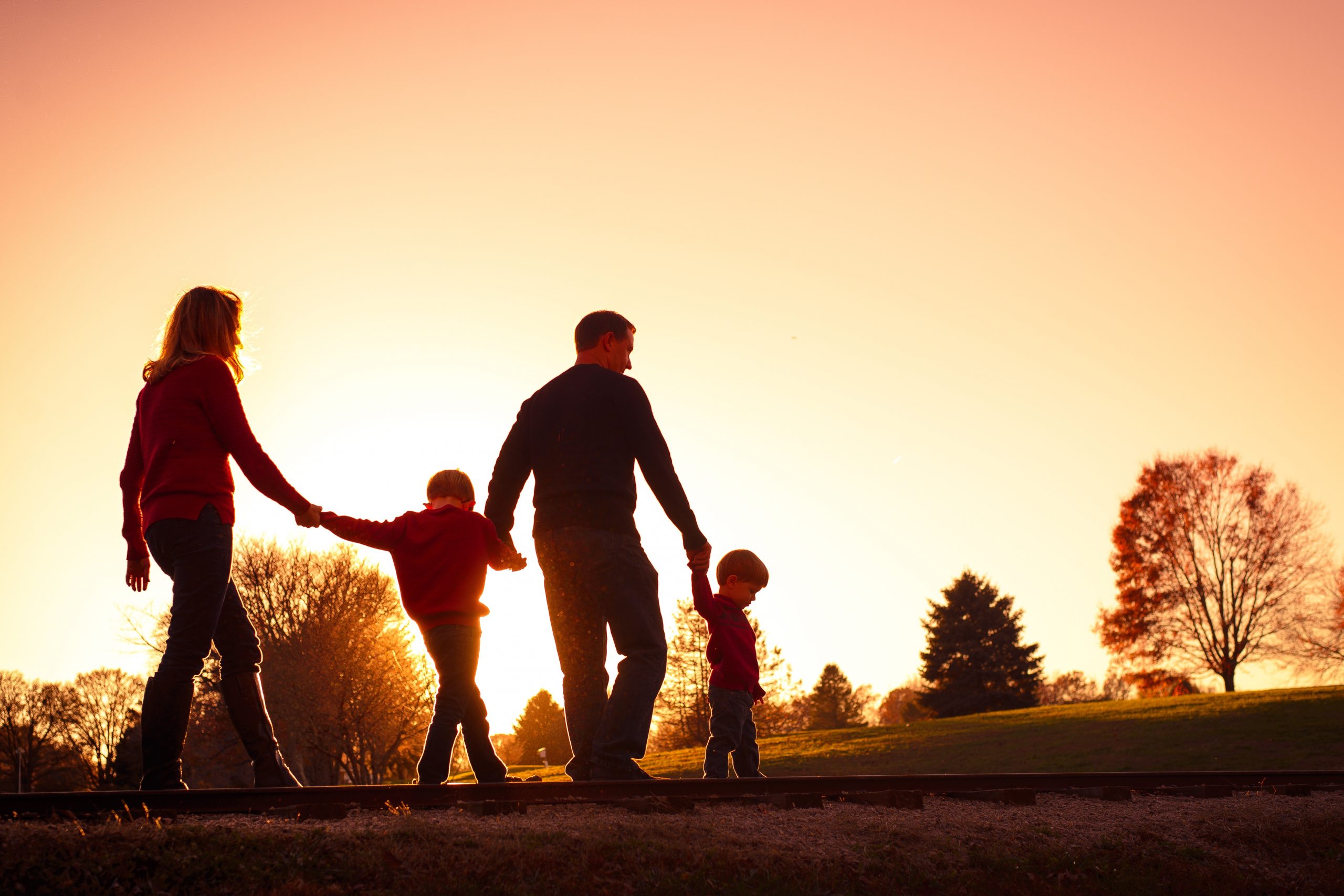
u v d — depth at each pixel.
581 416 4.87
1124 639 42.59
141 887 2.80
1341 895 4.19
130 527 4.62
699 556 4.94
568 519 4.76
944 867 3.79
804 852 3.67
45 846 2.86
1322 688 31.42
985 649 60.75
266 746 4.41
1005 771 19.39
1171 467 42.97
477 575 4.73
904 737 29.05
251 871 2.93
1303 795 5.81
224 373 4.27
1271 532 41.00
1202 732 22.62
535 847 3.28
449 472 5.05
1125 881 3.95
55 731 52.09
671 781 4.33
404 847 3.16
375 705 31.36
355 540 4.61
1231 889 4.06
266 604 32.47
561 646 4.78
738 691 5.88
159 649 29.86
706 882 3.32
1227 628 41.38
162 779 3.94
